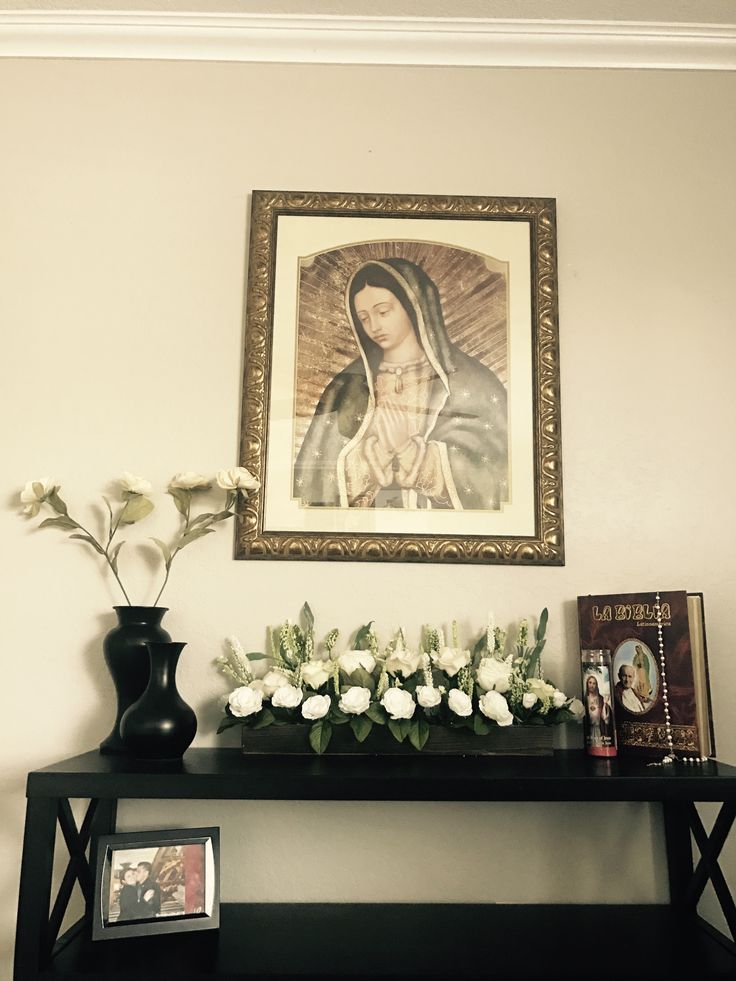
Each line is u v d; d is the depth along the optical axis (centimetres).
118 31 184
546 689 149
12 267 177
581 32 184
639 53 188
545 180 184
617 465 173
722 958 130
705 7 178
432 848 159
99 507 169
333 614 165
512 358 175
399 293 177
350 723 144
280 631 158
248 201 182
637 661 151
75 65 186
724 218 183
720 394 176
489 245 179
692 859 157
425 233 179
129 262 179
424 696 143
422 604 166
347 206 179
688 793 128
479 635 165
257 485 163
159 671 143
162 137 184
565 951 133
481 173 184
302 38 184
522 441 171
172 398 174
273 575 167
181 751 141
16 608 165
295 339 174
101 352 175
